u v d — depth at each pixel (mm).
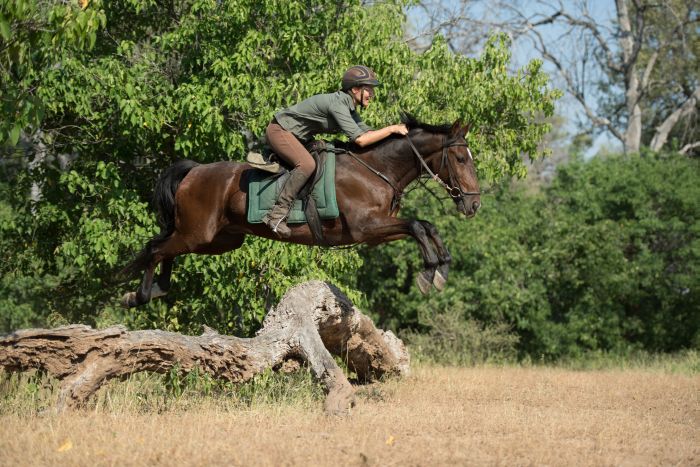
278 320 9289
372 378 11656
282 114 8328
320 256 12836
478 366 16422
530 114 13914
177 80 12828
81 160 12664
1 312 16125
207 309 12945
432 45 13438
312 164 8164
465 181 8359
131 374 8117
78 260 11938
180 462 5645
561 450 6422
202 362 8422
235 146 12008
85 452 5809
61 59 11320
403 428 7156
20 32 7891
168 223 9180
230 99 11812
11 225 12711
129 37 13391
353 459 5781
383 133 8219
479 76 13320
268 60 12719
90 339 7652
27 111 7879
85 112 11578
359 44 12523
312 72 12344
